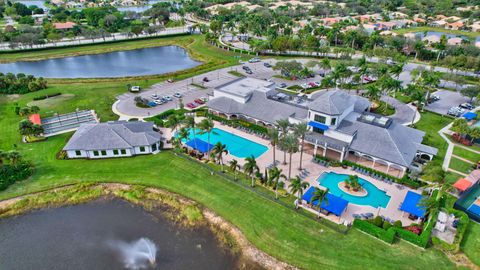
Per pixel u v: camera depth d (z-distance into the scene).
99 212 64.88
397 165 70.81
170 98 113.00
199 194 67.81
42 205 66.62
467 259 51.72
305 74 128.00
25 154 81.19
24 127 84.25
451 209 60.84
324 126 79.50
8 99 114.00
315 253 53.44
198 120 98.69
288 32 199.88
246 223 60.09
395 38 178.25
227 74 140.62
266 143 86.25
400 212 61.84
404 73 142.88
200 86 126.50
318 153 81.56
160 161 78.56
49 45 194.50
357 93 119.31
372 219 58.94
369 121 81.56
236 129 93.31
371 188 68.56
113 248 56.72
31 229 61.12
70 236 59.41
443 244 53.59
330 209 59.50
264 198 65.69
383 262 51.34
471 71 147.12
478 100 105.19
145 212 64.56
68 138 88.69
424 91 115.25
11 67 162.62
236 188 68.81
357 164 75.12
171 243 57.47
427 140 86.44
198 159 78.94
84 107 107.44
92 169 76.25
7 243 58.16
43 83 123.38
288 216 60.88
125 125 85.75
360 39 184.12
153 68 161.38
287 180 71.00
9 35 191.25
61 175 74.25
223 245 56.62
